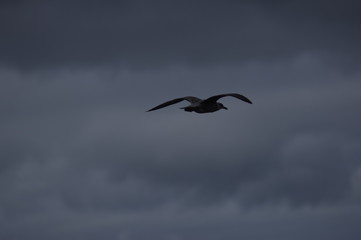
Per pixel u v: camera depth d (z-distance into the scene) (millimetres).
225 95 43969
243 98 43406
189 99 46125
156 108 45969
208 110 46094
